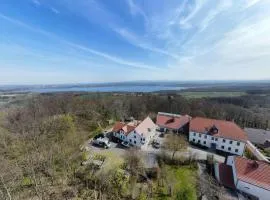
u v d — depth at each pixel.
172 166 34.09
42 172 26.31
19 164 27.97
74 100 83.12
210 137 43.84
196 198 24.67
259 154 39.78
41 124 49.12
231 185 27.67
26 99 89.62
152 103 86.19
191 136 46.50
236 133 42.19
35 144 33.91
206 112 76.19
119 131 46.28
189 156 36.22
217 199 24.28
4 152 33.28
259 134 53.12
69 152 33.16
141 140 42.34
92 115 63.28
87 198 22.58
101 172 27.66
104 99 88.88
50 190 22.95
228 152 41.84
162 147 39.09
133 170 29.61
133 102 85.06
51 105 76.81
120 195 24.00
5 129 48.44
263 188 24.83
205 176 30.30
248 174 26.84
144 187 26.44
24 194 21.62
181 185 27.86
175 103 82.88
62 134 42.53
